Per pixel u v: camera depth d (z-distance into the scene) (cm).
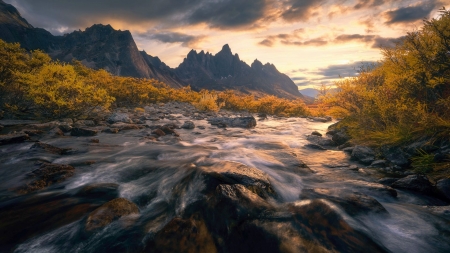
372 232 249
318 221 248
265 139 839
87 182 407
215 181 339
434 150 470
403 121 573
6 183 380
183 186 357
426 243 246
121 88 1867
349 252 214
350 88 781
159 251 226
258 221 254
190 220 266
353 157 592
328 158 601
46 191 368
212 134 940
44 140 684
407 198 356
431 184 378
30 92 843
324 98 845
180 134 914
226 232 249
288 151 626
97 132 843
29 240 253
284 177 433
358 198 314
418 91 573
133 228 263
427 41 519
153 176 431
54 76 908
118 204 299
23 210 308
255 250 225
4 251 238
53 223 281
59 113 959
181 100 2739
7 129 762
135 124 1028
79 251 234
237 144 737
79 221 283
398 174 461
